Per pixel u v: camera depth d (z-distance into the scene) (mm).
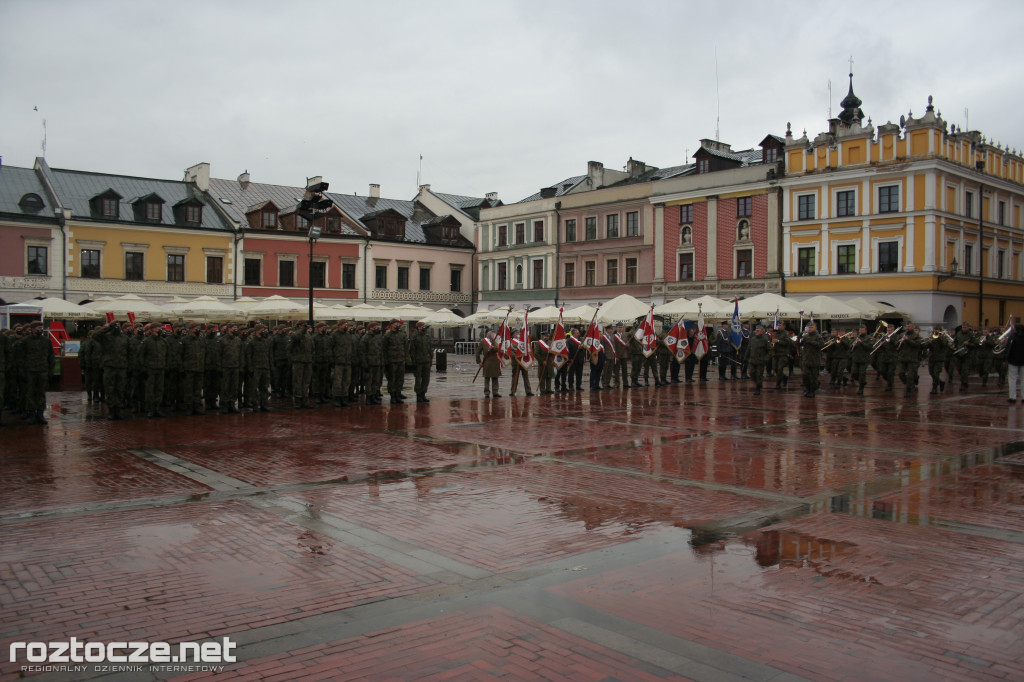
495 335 22250
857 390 24578
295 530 7812
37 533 7719
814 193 43031
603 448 13055
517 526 7965
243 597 5902
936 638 5121
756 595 5926
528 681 4531
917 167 39125
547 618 5477
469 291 65250
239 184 58594
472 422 16609
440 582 6242
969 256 42281
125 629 5309
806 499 9164
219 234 52375
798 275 43688
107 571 6535
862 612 5570
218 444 13547
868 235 41094
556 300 56812
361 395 22141
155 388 17609
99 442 13805
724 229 46844
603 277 54000
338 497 9312
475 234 64688
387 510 8648
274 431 15242
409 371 34938
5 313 28234
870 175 40750
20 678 4578
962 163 41500
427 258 62469
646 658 4828
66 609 5676
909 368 22000
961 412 18109
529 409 19172
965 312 41750
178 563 6746
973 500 9047
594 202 54375
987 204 44312
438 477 10570
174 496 9383
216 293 52312
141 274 49875
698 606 5699
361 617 5500
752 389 25047
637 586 6133
